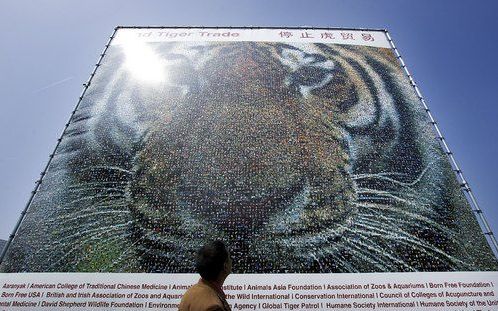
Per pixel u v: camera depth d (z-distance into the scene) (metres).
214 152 5.16
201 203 4.66
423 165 5.07
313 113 5.61
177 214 4.57
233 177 4.88
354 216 4.53
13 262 4.34
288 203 4.64
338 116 5.59
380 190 4.78
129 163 5.11
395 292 3.93
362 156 5.12
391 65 6.40
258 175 4.89
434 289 3.96
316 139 5.30
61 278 4.14
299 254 4.21
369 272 4.08
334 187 4.79
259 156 5.09
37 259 4.33
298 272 4.08
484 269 4.14
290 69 6.25
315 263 4.15
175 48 6.70
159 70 6.34
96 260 4.26
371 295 3.91
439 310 3.83
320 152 5.15
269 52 6.54
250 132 5.37
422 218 4.55
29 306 3.96
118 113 5.74
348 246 4.28
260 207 4.61
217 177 4.89
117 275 4.13
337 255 4.21
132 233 4.45
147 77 6.24
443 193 4.80
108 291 4.02
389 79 6.16
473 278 4.06
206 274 1.80
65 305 3.96
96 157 5.22
